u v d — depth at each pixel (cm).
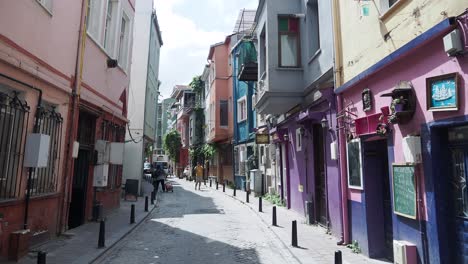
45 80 764
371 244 728
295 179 1366
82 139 1056
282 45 1166
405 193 598
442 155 530
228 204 1717
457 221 509
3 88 672
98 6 1154
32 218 755
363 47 755
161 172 2431
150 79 2381
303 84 1139
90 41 1063
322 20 995
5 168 662
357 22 784
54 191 853
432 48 528
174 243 880
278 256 764
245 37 1912
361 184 756
